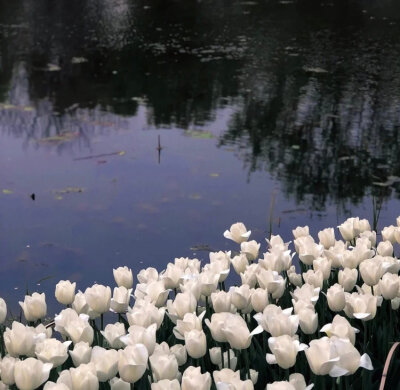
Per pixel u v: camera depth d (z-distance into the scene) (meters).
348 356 1.84
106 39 11.84
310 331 2.13
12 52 10.87
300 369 2.30
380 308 2.64
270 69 9.85
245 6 15.41
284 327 2.03
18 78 9.43
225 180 5.93
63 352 1.99
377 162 6.32
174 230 5.01
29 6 15.43
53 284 4.29
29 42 11.58
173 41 11.71
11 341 2.01
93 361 1.99
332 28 12.82
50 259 4.60
